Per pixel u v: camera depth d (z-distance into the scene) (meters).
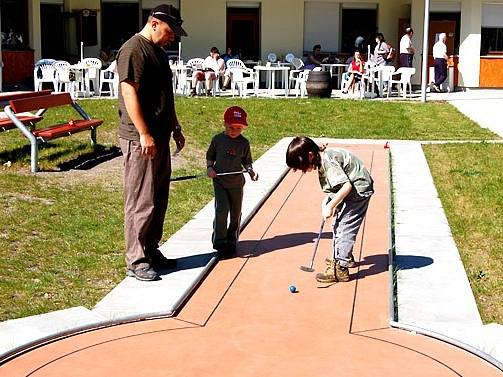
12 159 10.96
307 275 6.33
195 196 9.39
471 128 16.02
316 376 4.54
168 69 6.22
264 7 26.91
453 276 6.30
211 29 26.88
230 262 6.67
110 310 5.52
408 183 10.20
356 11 27.31
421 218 8.23
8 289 5.96
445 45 24.55
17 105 10.49
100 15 26.36
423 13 26.08
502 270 6.55
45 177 10.09
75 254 6.90
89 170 10.78
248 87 25.23
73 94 20.86
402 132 15.45
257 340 5.05
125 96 5.93
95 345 4.96
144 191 6.11
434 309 5.57
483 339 5.04
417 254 6.90
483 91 25.77
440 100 21.25
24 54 24.16
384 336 5.12
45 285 6.10
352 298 5.80
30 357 4.79
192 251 6.96
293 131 15.34
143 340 5.04
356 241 7.33
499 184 10.13
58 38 26.09
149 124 6.09
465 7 25.98
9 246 7.03
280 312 5.53
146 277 6.15
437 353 4.86
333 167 5.97
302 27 27.06
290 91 23.44
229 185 6.71
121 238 7.47
